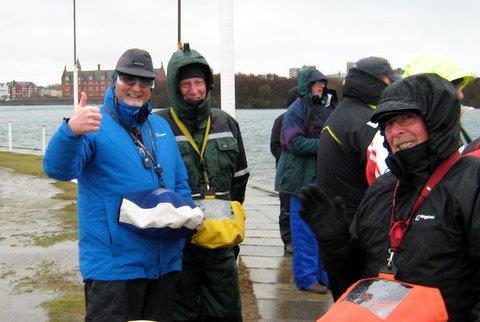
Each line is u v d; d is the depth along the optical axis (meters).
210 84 4.36
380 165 3.88
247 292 6.18
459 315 2.40
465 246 2.40
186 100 4.26
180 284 4.23
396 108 2.48
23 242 8.39
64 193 12.98
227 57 6.85
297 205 6.11
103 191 3.66
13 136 38.97
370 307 2.29
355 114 4.29
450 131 2.47
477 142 3.16
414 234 2.47
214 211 4.16
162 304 3.83
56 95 123.31
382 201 2.73
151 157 3.81
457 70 3.52
